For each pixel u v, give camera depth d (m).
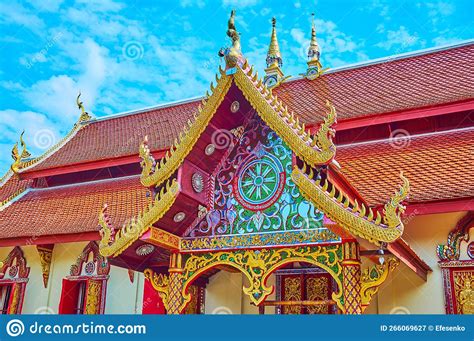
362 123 16.05
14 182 24.08
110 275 17.05
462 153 13.94
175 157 10.70
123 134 22.98
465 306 11.91
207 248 10.82
